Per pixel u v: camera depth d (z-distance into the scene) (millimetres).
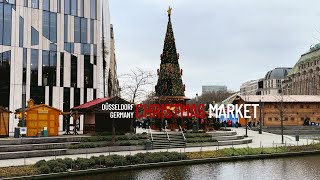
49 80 59188
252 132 66188
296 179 27438
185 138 44938
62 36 60812
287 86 169750
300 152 41875
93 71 63562
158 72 54781
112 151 38156
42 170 26422
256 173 29781
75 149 36000
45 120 41656
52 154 34500
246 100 85812
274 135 61594
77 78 61875
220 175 28750
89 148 36875
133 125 47094
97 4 65000
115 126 44375
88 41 63406
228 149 39406
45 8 59531
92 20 64125
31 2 58312
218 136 49531
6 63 55719
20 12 57219
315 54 143375
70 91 61031
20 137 38812
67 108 60500
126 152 37625
